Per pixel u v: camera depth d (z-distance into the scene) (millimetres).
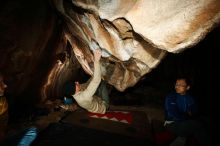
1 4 3322
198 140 3547
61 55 6465
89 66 6453
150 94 7594
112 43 4160
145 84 8219
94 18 3846
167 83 7863
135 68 4980
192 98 3879
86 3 3463
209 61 6125
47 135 4176
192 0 2414
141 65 4684
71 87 7031
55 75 6723
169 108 3848
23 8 3762
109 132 4438
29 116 5223
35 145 3783
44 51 5289
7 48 3826
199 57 6348
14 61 4180
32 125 4867
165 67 7727
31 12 4027
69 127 4559
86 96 4227
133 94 7746
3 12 3418
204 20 2469
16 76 4516
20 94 5148
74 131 4395
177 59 6879
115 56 4418
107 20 3574
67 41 6605
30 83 5371
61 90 7715
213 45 5840
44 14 4469
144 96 7500
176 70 7430
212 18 2410
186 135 3693
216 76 5930
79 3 3586
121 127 4738
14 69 4320
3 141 3500
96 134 4316
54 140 3994
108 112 5672
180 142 3691
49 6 4562
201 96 5996
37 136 4086
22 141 3502
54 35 5406
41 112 5578
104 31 4012
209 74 6090
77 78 8734
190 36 2688
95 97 4711
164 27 2793
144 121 5188
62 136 4156
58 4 4285
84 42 5305
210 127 3947
